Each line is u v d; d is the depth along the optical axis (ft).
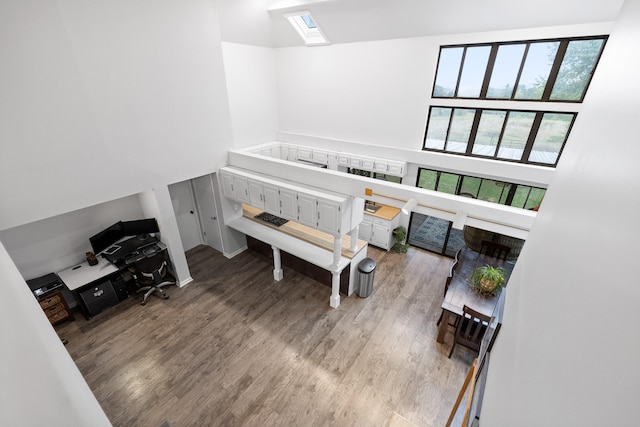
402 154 18.74
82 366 12.14
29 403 2.36
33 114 10.18
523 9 12.45
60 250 14.56
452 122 16.81
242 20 17.21
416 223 24.16
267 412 10.53
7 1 8.98
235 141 20.80
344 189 13.37
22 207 10.60
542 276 3.55
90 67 11.09
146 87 12.86
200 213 19.93
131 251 15.69
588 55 12.58
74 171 11.57
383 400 10.94
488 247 16.08
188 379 11.62
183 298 15.93
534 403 2.41
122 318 14.55
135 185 13.65
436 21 14.62
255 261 19.25
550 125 14.33
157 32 12.62
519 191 16.34
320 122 21.63
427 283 17.39
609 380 1.31
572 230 2.87
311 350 12.91
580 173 3.31
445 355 12.70
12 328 3.05
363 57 18.16
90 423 3.63
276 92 22.61
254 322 14.39
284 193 14.71
